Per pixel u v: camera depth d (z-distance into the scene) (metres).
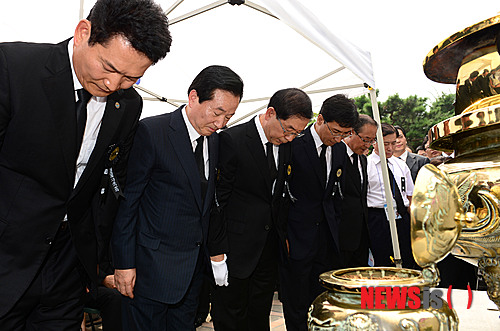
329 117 2.31
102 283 2.39
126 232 1.59
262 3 2.59
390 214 3.31
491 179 0.47
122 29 0.98
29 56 1.14
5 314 1.13
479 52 0.59
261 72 4.66
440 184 0.44
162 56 1.06
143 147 1.62
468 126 0.51
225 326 2.13
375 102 3.39
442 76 0.76
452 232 0.43
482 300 0.69
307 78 4.75
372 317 0.46
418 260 0.45
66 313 1.42
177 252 1.67
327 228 2.55
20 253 1.18
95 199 1.46
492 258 0.55
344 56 2.97
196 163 1.72
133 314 1.69
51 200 1.22
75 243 1.35
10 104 1.09
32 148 1.14
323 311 0.51
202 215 1.71
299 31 2.67
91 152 1.39
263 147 2.19
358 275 0.59
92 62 1.04
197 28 3.83
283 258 2.37
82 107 1.22
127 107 1.44
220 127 1.67
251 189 2.18
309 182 2.46
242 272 2.10
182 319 1.85
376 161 3.70
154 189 1.67
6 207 1.17
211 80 1.60
